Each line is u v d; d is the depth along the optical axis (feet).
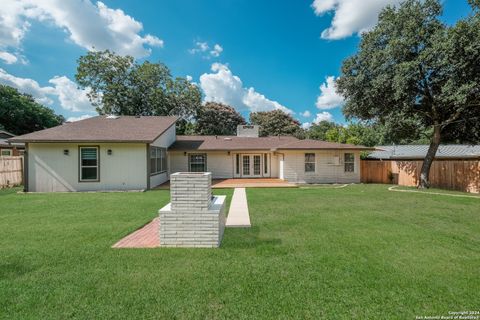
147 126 48.14
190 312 7.94
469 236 15.65
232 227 17.78
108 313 7.88
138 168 39.75
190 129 101.40
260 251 13.16
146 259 12.07
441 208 24.75
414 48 36.63
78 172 38.83
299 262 11.71
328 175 51.31
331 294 8.96
